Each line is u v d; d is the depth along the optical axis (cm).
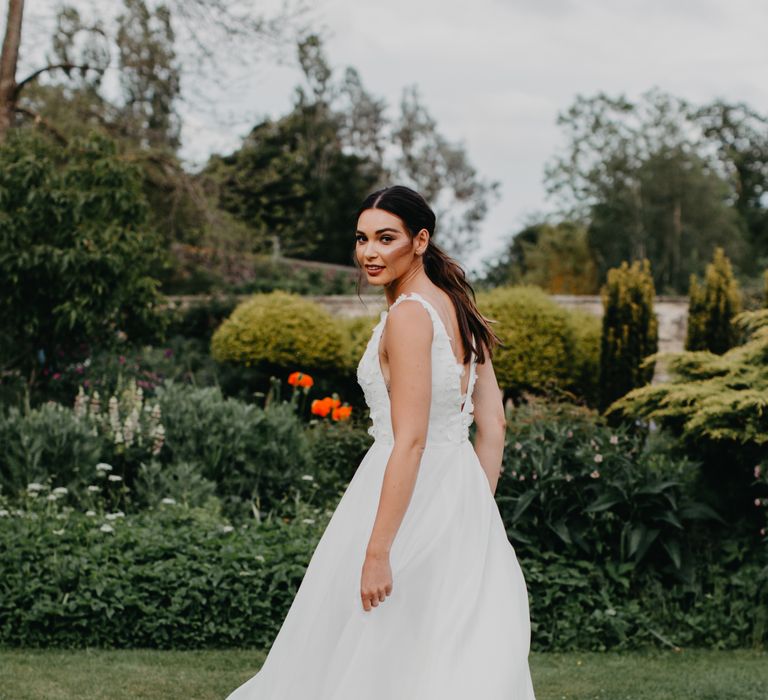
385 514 216
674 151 3750
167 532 558
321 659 230
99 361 1025
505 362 1244
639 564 570
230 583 517
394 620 220
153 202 1630
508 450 589
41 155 1014
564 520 561
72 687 418
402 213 238
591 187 3869
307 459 755
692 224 3716
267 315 1362
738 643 540
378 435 246
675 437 650
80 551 527
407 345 224
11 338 998
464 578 226
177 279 1838
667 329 1499
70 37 1461
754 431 546
